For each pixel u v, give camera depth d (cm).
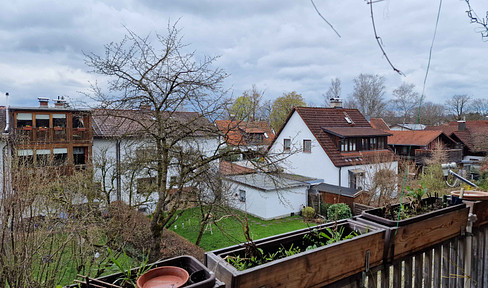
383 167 1309
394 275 127
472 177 1585
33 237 434
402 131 2217
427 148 1952
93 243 600
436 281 147
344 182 1484
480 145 2120
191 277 79
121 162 825
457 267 156
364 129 1706
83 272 530
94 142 1377
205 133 759
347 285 110
